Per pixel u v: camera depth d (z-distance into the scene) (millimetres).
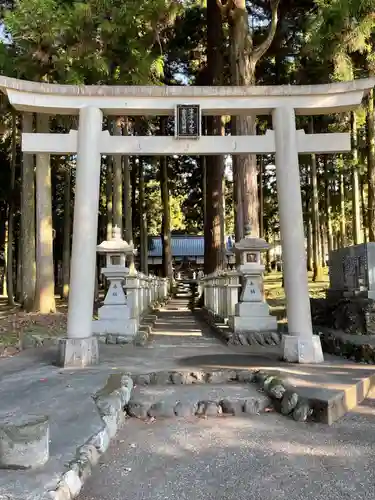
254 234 11000
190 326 12133
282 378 5352
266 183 26484
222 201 18203
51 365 6461
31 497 2582
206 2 16969
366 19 10352
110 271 9156
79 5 9906
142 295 12758
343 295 9406
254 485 3287
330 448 3941
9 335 9055
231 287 10312
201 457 3791
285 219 6699
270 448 3957
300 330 6590
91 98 6730
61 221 26625
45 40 10422
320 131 19172
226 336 8844
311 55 12875
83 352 6387
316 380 5371
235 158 14453
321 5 10477
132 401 4938
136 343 8523
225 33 15703
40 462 3066
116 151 6777
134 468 3576
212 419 4738
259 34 15828
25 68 11500
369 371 5863
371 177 13391
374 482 3316
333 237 34188
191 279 34156
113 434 4219
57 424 3922
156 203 32594
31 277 14398
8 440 3018
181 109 6742
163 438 4223
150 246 36438
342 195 23703
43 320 11461
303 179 26797
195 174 27266
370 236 13438
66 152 6789
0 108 13656
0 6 13422
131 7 10453
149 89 6680
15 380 5484
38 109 6797
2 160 20750
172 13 11328
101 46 10703
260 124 20156
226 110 6898
